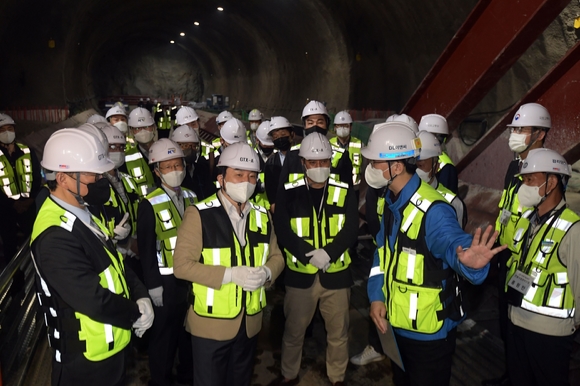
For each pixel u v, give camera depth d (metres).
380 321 2.39
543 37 8.27
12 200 5.00
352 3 15.29
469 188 5.39
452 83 4.94
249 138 7.36
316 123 4.73
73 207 2.04
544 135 3.22
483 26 4.44
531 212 2.64
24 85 16.41
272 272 2.53
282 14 19.66
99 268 2.00
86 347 1.95
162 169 3.10
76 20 19.50
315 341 4.03
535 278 2.48
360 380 3.42
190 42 39.09
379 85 16.42
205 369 2.49
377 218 3.56
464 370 3.45
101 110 34.28
